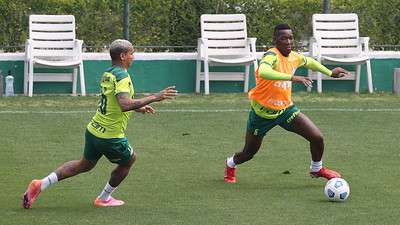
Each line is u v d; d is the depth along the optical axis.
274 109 21.84
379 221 18.66
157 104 36.50
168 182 22.61
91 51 40.78
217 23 39.81
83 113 33.94
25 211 19.44
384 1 42.25
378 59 40.91
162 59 39.84
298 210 19.64
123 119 19.36
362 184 22.34
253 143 22.33
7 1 39.81
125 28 40.03
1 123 31.48
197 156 26.16
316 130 21.94
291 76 21.12
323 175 22.25
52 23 38.75
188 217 18.98
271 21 41.75
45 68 38.84
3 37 40.03
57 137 28.97
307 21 42.00
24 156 25.84
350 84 41.00
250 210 19.64
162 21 40.88
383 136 29.62
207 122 32.25
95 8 40.66
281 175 23.52
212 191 21.59
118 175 19.81
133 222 18.55
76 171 19.83
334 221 18.64
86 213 19.30
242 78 40.25
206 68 39.16
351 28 40.53
